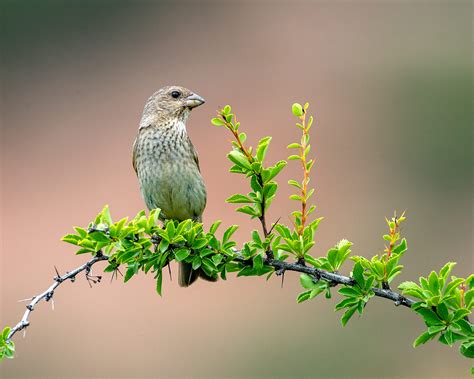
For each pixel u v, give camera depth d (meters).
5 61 17.53
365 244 14.89
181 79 17.56
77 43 17.89
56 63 17.73
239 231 13.83
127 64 17.86
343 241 5.29
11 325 12.61
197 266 5.46
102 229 5.32
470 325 4.88
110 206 14.95
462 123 16.80
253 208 5.32
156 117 7.81
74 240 5.35
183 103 7.80
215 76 17.44
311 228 5.34
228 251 5.43
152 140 7.77
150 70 17.77
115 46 17.97
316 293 5.19
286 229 5.33
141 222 5.46
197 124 16.08
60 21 17.94
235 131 5.30
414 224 15.59
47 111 17.19
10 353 4.88
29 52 17.69
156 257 5.43
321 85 17.17
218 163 15.16
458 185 16.22
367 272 5.19
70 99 17.42
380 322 12.62
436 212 15.81
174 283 12.63
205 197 7.98
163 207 7.91
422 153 16.55
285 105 16.83
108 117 17.20
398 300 5.05
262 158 5.29
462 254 15.22
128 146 16.44
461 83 17.19
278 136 16.16
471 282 5.09
